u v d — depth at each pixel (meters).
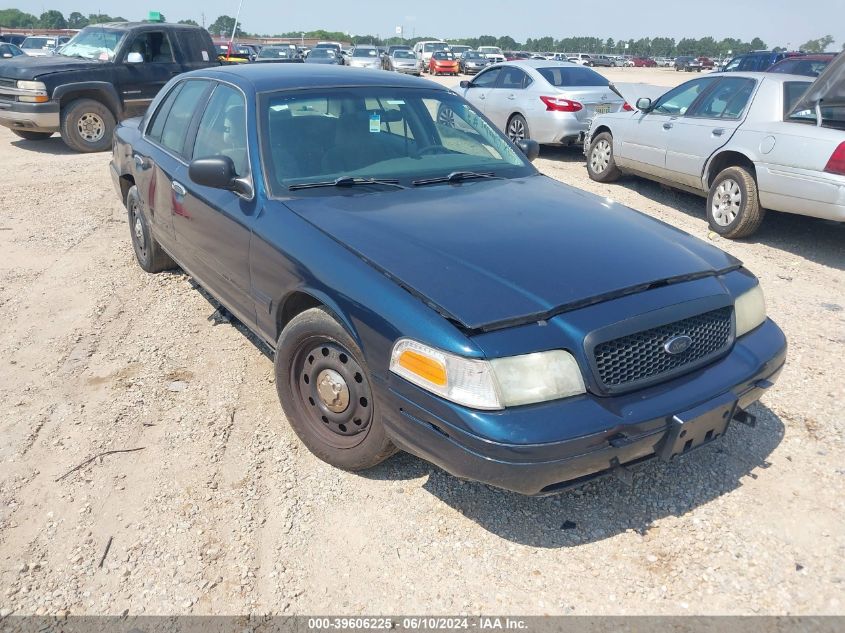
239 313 3.81
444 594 2.55
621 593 2.55
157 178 4.69
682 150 7.64
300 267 3.05
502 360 2.39
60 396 3.85
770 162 6.36
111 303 5.14
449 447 2.47
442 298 2.56
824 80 6.04
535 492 2.46
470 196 3.54
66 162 10.59
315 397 3.16
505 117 11.77
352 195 3.48
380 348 2.65
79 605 2.49
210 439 3.45
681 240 3.28
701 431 2.65
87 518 2.91
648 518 2.92
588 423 2.40
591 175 9.69
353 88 4.11
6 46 23.67
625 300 2.64
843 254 6.51
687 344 2.68
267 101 3.82
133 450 3.36
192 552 2.73
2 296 5.27
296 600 2.52
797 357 4.33
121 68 11.56
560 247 2.93
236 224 3.56
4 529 2.84
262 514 2.94
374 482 3.14
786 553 2.72
